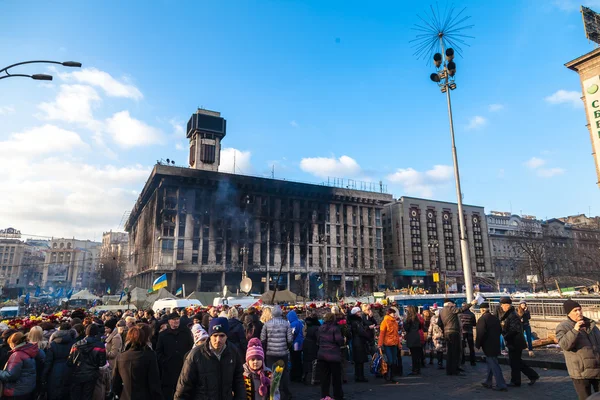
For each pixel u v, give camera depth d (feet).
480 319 29.04
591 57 92.73
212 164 292.81
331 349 26.23
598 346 17.44
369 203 322.55
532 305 56.49
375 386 30.96
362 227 315.78
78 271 627.46
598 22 97.71
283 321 27.27
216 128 299.17
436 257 353.72
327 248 293.23
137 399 15.79
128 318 27.25
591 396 9.09
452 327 34.55
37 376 21.01
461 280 354.33
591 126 91.97
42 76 36.68
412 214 355.36
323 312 60.85
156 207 246.27
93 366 20.72
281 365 14.47
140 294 90.17
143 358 16.24
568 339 17.44
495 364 28.07
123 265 415.23
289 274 269.03
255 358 13.97
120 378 16.15
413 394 27.66
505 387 27.53
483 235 388.37
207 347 13.57
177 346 22.74
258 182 272.72
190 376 13.21
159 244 236.63
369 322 37.65
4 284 502.79
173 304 74.18
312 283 276.62
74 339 22.27
